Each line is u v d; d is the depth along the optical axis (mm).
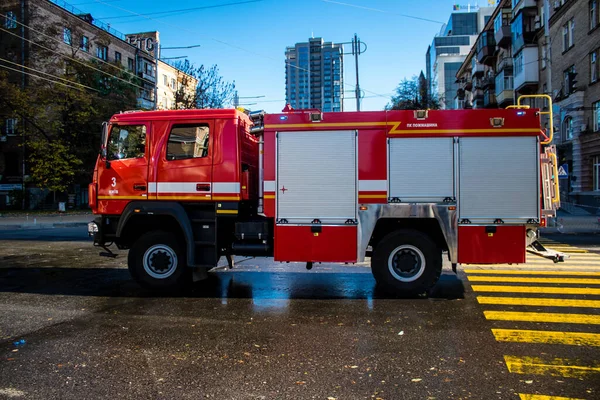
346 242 6379
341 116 6387
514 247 6211
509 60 35594
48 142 32562
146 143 6918
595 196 22953
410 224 6574
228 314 5574
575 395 3311
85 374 3723
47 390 3428
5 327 5039
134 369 3826
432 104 39000
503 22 36125
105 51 42906
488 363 3930
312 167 6438
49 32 33562
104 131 7043
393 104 39594
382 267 6371
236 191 6660
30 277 8117
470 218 6223
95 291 6953
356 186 6363
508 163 6230
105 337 4676
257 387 3467
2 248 12297
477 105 48812
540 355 4121
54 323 5195
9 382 3570
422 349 4281
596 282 7387
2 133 36844
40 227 20859
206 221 6723
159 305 6051
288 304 6074
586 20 24188
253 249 6770
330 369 3809
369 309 5785
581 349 4281
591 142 23719
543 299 6250
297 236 6453
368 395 3320
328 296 6543
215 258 6668
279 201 6480
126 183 6918
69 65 33312
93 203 7035
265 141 6527
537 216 6199
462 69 59844
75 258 10438
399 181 6293
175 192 6789
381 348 4316
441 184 6258
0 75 30578
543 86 29719
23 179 36438
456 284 7312
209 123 6766
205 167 6734
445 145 6270
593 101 23766
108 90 34875
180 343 4484
